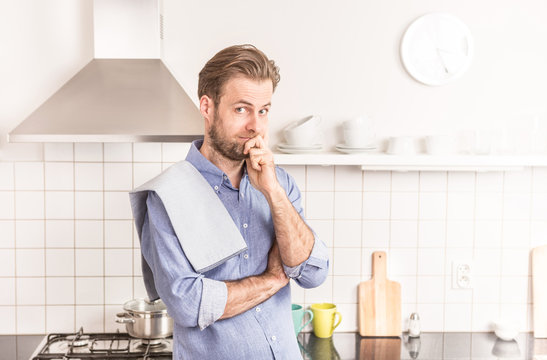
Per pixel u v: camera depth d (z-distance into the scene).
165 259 1.35
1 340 2.42
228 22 2.42
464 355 2.30
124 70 2.18
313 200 2.52
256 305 1.40
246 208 1.46
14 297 2.48
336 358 2.25
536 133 2.41
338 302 2.55
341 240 2.53
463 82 2.49
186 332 1.42
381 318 2.53
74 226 2.47
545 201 2.55
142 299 2.46
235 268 1.43
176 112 2.03
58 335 2.43
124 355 2.21
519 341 2.48
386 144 2.50
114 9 2.21
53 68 2.42
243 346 1.41
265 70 1.33
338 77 2.46
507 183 2.54
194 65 2.43
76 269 2.48
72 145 2.44
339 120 2.48
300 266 1.42
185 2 2.40
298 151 2.31
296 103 2.47
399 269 2.55
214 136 1.38
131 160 2.46
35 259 2.47
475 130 2.45
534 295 2.54
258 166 1.36
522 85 2.50
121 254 2.49
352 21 2.45
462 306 2.57
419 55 2.45
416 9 2.46
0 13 2.39
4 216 2.45
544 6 2.47
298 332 2.41
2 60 2.40
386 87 2.48
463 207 2.55
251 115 1.35
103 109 2.03
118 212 2.47
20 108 2.42
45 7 2.39
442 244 2.55
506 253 2.57
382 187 2.53
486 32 2.48
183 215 1.34
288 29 2.44
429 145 2.38
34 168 2.44
